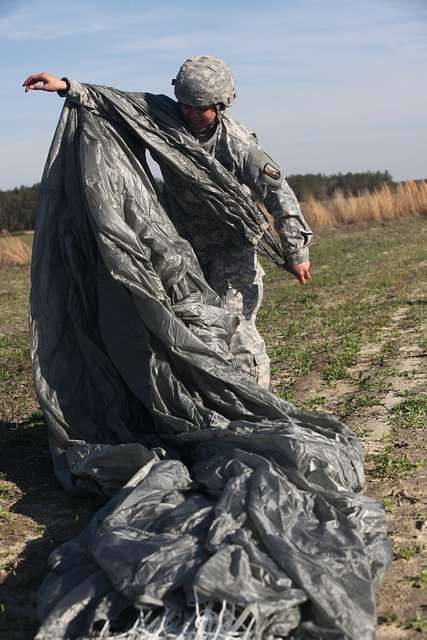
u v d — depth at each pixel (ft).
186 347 21.15
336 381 32.45
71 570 15.49
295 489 16.66
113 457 20.34
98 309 22.90
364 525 16.48
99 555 14.85
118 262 21.01
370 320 45.50
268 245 23.31
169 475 17.84
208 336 21.83
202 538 15.14
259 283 23.63
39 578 16.94
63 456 22.17
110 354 22.67
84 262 22.86
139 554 14.58
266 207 22.99
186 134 22.30
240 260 23.36
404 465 22.12
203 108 21.97
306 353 37.52
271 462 18.42
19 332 51.65
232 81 22.38
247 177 22.75
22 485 22.47
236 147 22.58
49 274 22.97
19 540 18.85
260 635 13.15
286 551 14.46
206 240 23.29
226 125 22.62
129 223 21.67
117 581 14.12
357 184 157.99
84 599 14.17
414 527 18.49
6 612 15.53
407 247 87.04
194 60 22.12
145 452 19.81
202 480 17.80
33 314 22.89
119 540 15.07
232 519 15.34
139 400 22.95
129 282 21.06
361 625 13.47
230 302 23.30
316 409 28.43
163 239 21.86
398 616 14.88
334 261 78.54
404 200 127.65
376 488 20.80
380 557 15.66
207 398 21.47
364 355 36.99
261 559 14.37
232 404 21.20
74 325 22.97
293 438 18.53
